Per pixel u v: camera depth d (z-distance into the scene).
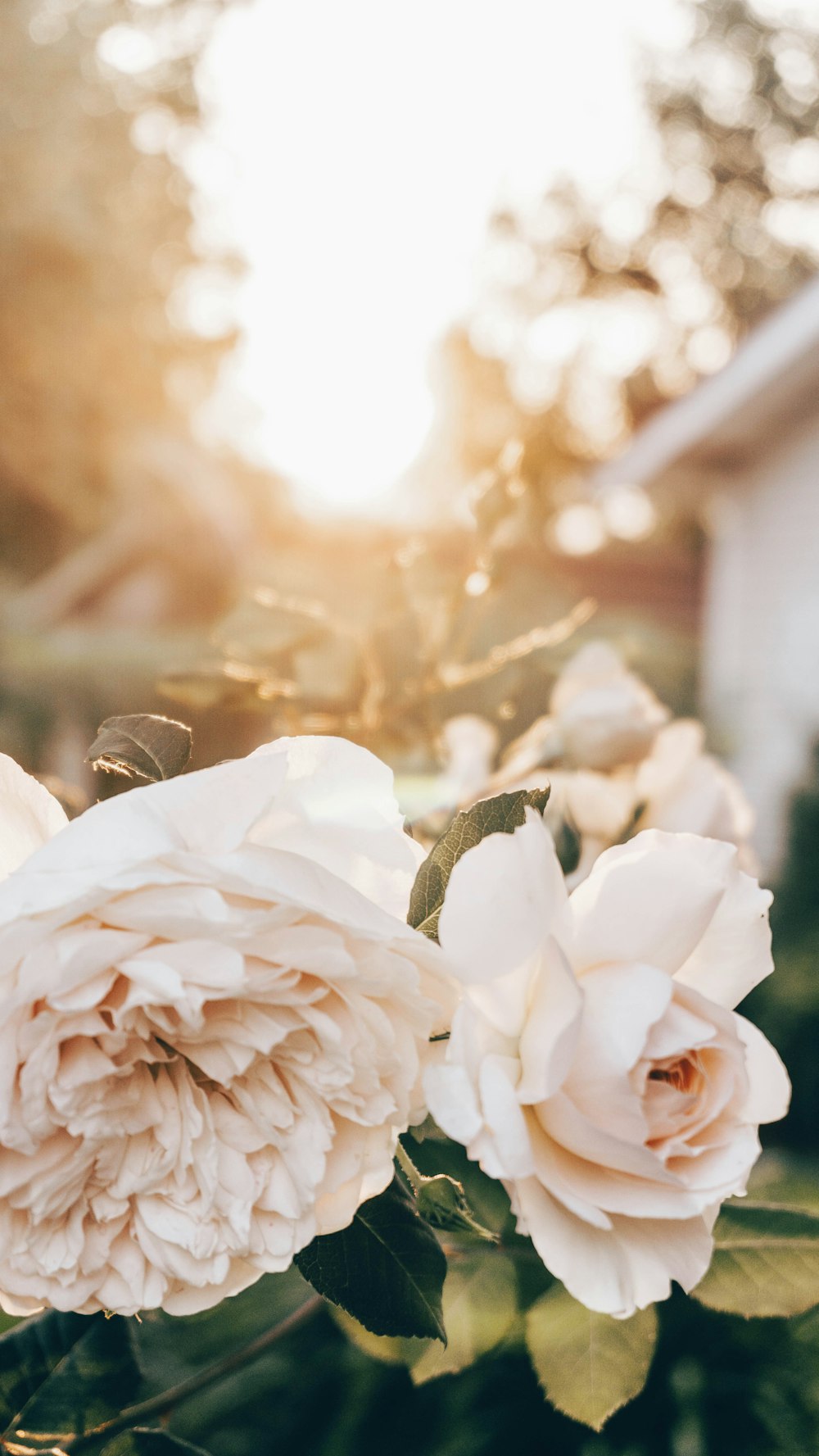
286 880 0.41
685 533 11.99
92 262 7.12
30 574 7.55
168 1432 0.52
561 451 14.76
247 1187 0.42
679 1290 0.61
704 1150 0.43
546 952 0.42
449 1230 0.43
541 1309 0.52
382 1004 0.42
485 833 0.45
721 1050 0.43
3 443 7.26
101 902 0.40
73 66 7.25
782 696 4.11
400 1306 0.43
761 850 2.96
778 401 4.30
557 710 0.81
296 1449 0.61
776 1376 0.59
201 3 8.70
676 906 0.44
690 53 14.36
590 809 0.78
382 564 0.78
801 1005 2.01
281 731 0.78
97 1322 0.54
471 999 0.43
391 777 0.43
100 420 7.52
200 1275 0.42
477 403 14.52
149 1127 0.43
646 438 4.58
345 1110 0.42
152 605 6.39
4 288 6.94
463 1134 0.40
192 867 0.40
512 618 0.91
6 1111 0.41
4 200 6.73
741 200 14.65
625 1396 0.50
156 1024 0.42
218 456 9.01
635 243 14.86
